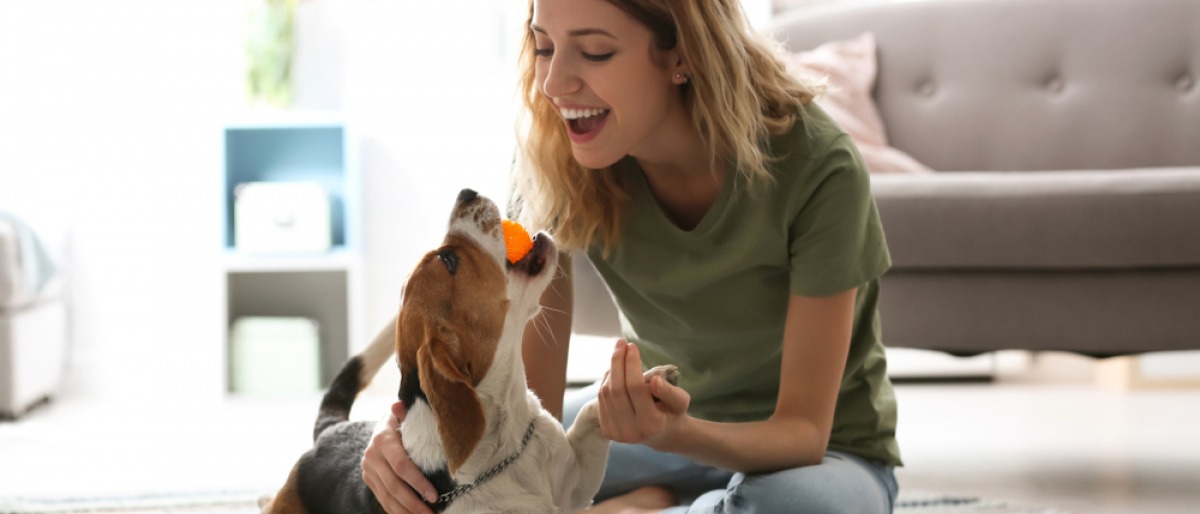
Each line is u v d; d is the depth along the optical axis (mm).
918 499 2609
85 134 4547
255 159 4672
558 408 1939
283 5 4570
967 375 4453
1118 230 2807
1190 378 4211
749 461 1597
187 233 4586
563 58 1583
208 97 4605
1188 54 3760
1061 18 3854
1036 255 2848
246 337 4449
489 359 1517
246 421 3881
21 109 4516
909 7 3984
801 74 1797
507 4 4602
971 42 3906
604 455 1610
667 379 1466
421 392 1528
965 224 2869
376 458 1559
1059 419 3637
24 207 4359
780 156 1693
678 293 1821
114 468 3121
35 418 3961
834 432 1865
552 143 1791
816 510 1590
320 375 4590
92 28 4539
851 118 3766
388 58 4605
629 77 1580
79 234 4551
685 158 1739
